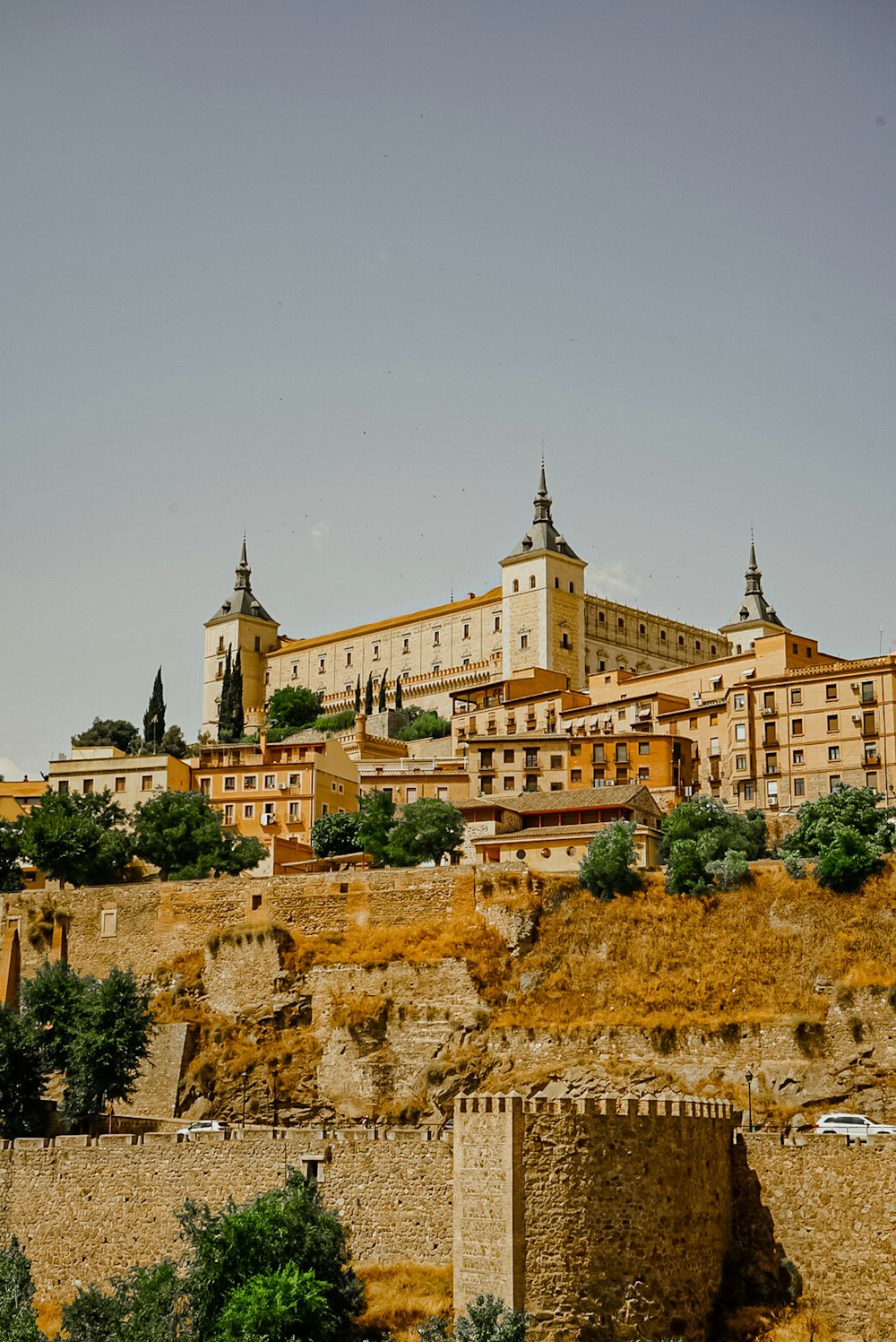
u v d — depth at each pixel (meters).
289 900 132.75
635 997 119.31
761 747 181.12
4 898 141.88
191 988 130.62
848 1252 73.00
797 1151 75.50
